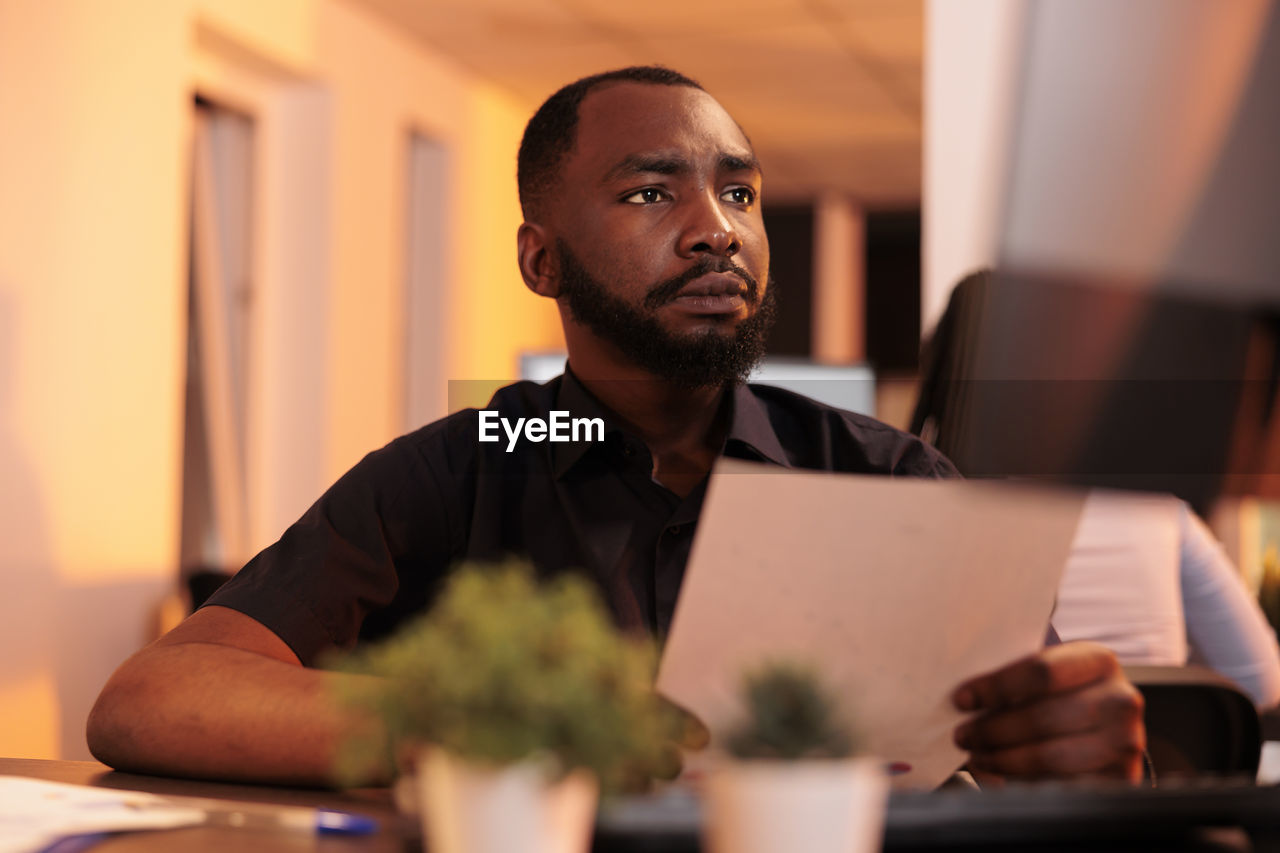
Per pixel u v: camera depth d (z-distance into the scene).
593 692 0.41
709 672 0.60
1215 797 0.57
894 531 0.59
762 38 4.33
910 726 0.66
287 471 3.93
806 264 6.81
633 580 1.04
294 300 3.95
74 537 2.88
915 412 1.31
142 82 3.09
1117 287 0.45
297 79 3.86
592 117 1.05
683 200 1.02
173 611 3.08
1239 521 2.20
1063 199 0.45
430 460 1.11
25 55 2.74
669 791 0.58
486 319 4.91
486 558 1.06
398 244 4.31
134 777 0.82
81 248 2.90
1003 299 0.47
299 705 0.77
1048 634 0.93
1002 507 0.59
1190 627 1.80
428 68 4.47
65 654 2.85
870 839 0.44
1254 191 0.44
